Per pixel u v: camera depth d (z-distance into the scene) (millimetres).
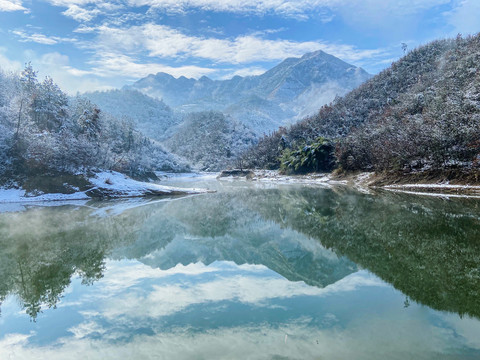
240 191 70625
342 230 25516
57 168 60375
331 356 7820
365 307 10789
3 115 65750
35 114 86438
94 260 18375
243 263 17156
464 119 51094
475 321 9609
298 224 29703
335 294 12094
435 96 83000
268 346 8352
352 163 86625
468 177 46188
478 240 20156
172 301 11836
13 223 32000
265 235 25516
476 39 128875
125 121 144000
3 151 58562
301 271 15367
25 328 10141
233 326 9625
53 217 35875
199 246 21828
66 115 96375
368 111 151250
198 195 63000
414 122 64438
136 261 18031
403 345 8250
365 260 16859
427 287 12617
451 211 30953
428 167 54812
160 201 52938
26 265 17453
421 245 19422
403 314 10180
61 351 8672
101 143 89250
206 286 13430
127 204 48875
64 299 12508
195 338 8977
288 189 72625
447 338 8586
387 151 64562
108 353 8453
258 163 167500
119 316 10727
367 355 7789
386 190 56594
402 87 150500
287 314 10375
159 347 8523
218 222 32344
